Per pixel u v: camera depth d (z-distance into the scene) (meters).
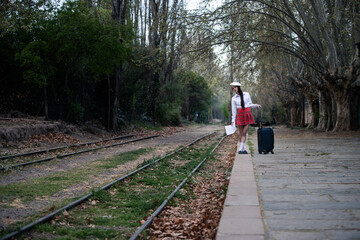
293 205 4.62
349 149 11.99
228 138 24.02
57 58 20.28
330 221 3.86
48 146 15.15
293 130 31.34
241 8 17.36
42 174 8.97
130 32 23.09
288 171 7.46
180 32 17.47
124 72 29.05
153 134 28.56
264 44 19.98
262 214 4.22
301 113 38.06
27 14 14.63
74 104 22.59
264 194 5.32
